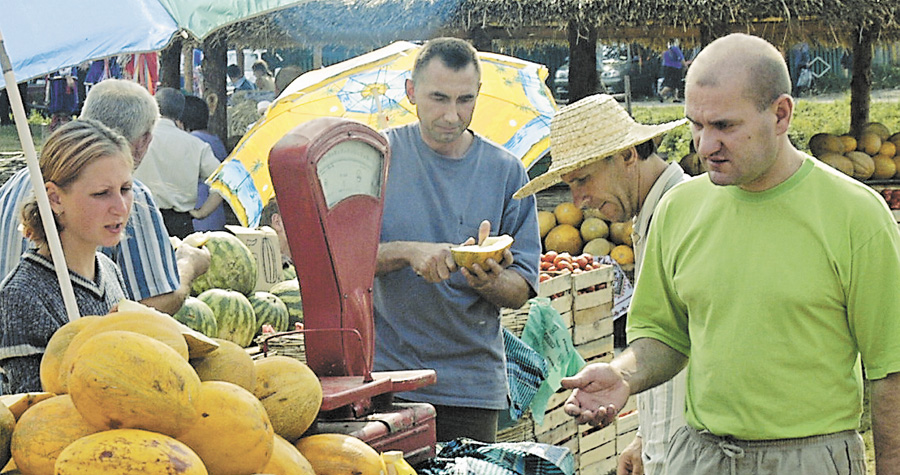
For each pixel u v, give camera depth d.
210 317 4.20
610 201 3.23
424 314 3.29
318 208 2.10
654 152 3.25
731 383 2.44
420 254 3.08
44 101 17.06
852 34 11.77
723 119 2.28
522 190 3.31
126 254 3.16
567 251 9.08
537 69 5.47
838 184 2.38
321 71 5.39
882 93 16.41
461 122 3.25
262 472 1.50
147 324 1.54
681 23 9.48
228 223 8.53
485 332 3.36
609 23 9.38
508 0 9.48
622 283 8.17
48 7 2.80
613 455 5.16
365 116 5.40
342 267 2.15
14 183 3.00
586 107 3.21
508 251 3.03
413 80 3.31
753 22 10.74
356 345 2.16
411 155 3.32
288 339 3.48
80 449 1.30
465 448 2.05
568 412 2.52
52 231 2.18
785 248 2.38
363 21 9.93
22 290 2.40
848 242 2.34
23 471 1.43
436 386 3.30
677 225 2.62
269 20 10.21
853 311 2.36
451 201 3.31
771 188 2.40
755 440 2.43
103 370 1.34
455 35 10.45
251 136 5.54
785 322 2.38
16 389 2.37
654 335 2.74
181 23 2.71
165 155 6.98
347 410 1.96
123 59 13.55
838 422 2.40
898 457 2.33
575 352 4.82
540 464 1.98
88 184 2.45
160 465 1.29
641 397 3.11
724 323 2.46
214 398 1.45
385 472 1.73
